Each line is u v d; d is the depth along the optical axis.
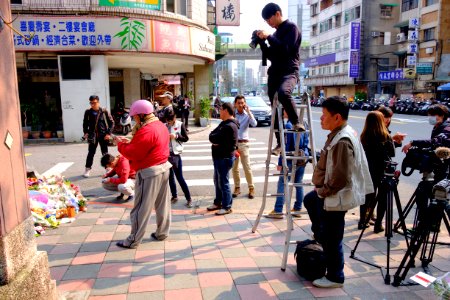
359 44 40.53
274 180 8.03
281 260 4.03
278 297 3.29
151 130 4.14
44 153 11.40
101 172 8.70
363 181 3.33
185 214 5.66
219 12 17.52
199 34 15.39
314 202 3.71
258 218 4.78
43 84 17.09
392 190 3.79
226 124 5.40
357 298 3.28
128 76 19.30
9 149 2.48
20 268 2.56
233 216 5.53
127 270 3.78
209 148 12.33
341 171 3.12
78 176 8.36
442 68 31.73
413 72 32.97
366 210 4.87
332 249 3.40
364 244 4.48
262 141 13.77
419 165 4.27
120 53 13.30
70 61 13.14
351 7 42.81
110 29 12.75
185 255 4.14
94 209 5.84
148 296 3.30
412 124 18.42
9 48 2.56
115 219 5.35
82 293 3.29
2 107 2.41
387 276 3.53
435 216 3.45
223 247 4.36
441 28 31.81
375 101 33.78
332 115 3.26
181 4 14.92
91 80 13.25
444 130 4.93
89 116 8.09
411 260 3.48
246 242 4.52
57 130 14.10
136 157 4.16
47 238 4.62
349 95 45.34
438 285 2.99
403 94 34.88
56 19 12.39
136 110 4.18
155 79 29.08
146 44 13.21
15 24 12.19
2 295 2.29
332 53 47.38
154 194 4.24
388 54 41.47
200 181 7.99
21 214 2.62
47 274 2.86
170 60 15.73
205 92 18.89
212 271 3.77
